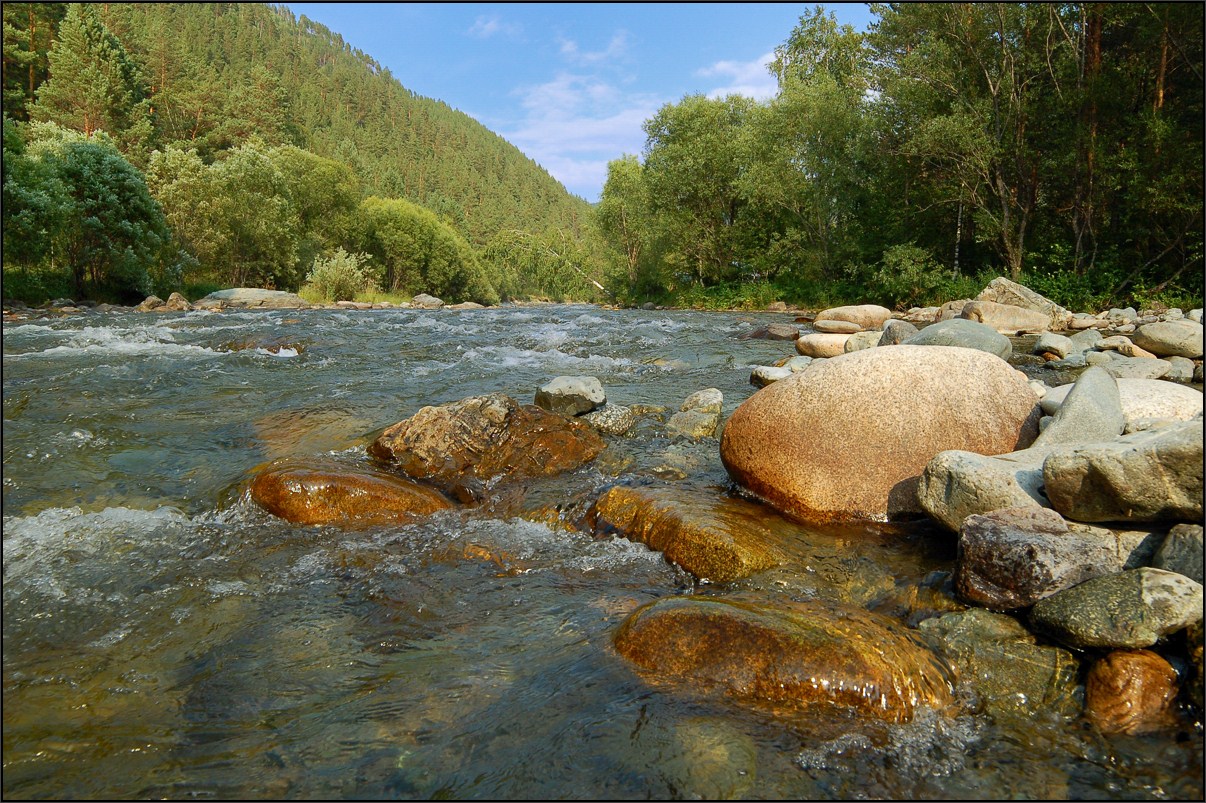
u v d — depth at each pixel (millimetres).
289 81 136375
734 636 2848
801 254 29312
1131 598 2809
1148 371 8609
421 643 3160
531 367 10312
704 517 4145
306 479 4719
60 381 8734
